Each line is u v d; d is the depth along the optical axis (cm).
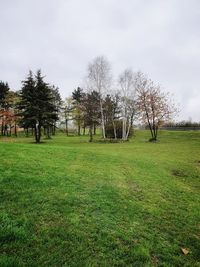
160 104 4934
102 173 1175
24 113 4122
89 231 558
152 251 518
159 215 729
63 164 1239
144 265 461
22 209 621
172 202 884
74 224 577
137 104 5009
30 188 779
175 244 564
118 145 3531
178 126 7906
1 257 417
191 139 4925
